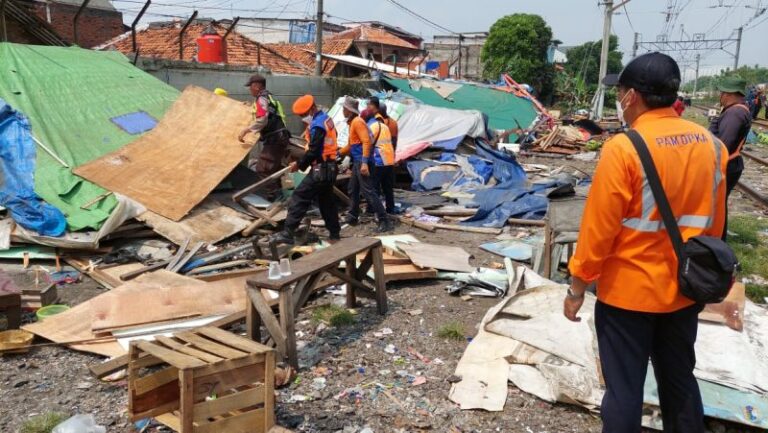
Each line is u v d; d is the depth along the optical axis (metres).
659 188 2.50
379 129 8.78
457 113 13.71
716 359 4.01
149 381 3.25
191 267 6.26
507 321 4.65
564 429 3.59
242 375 3.17
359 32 35.81
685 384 2.79
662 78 2.55
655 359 2.86
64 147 7.46
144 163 7.73
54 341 4.48
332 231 7.60
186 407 2.95
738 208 10.42
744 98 6.00
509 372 4.11
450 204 10.08
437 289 5.98
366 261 5.26
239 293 5.39
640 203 2.54
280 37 35.66
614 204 2.51
